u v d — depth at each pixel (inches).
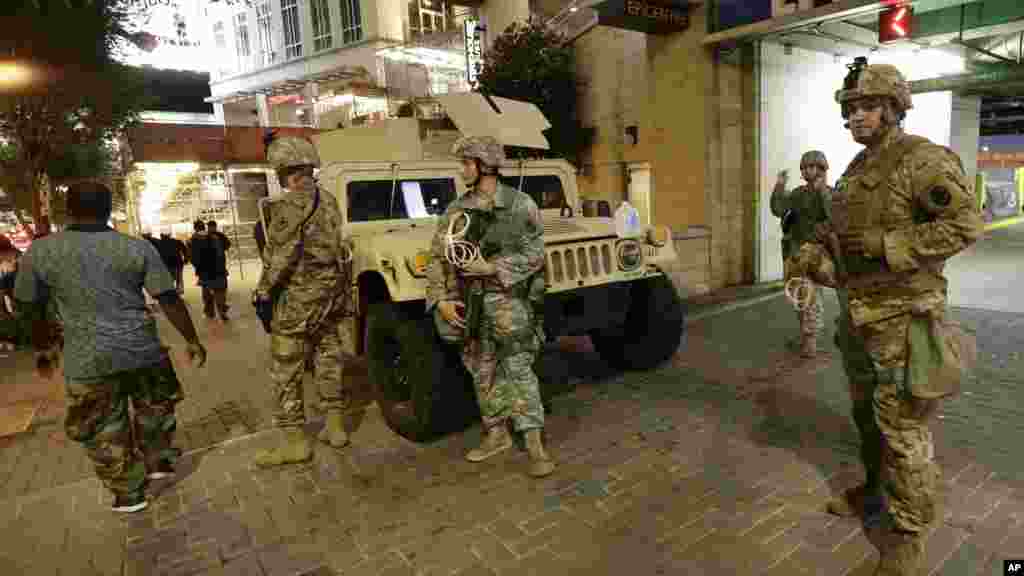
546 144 198.7
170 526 117.9
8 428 181.2
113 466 121.0
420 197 187.2
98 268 114.7
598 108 473.1
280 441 158.7
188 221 806.5
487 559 100.7
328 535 111.0
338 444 149.9
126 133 397.7
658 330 187.3
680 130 346.9
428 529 110.8
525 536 106.7
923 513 81.8
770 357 204.2
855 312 83.6
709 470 126.3
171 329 344.2
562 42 476.7
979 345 198.8
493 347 131.4
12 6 273.9
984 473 117.7
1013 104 774.5
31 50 288.2
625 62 446.0
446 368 144.5
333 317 145.0
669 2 319.9
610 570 95.7
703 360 204.4
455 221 121.1
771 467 126.0
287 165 130.6
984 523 101.6
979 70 448.5
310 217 132.6
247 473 139.1
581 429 151.6
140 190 743.7
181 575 101.7
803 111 366.3
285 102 1022.4
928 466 81.7
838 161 398.0
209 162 663.8
